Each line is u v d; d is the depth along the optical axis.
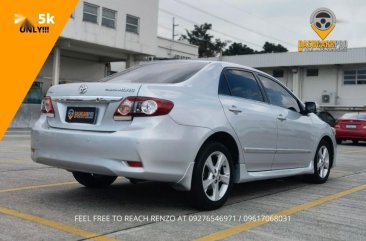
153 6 31.97
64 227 4.28
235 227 4.50
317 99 39.75
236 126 5.40
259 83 6.25
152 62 6.03
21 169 7.73
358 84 38.00
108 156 4.55
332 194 6.44
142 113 4.55
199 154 4.93
